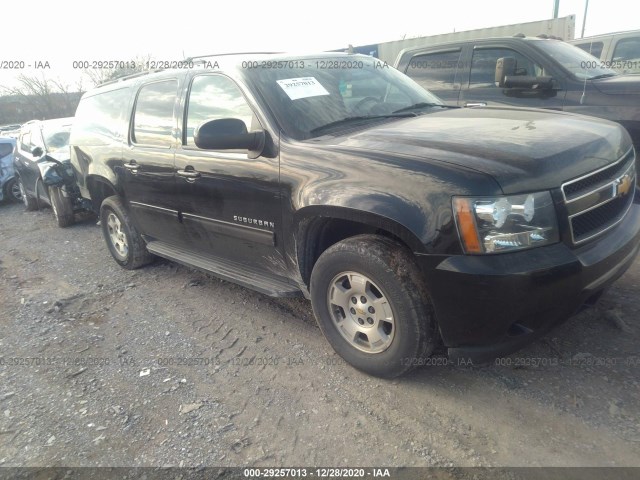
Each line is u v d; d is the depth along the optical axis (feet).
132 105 14.88
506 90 19.33
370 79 12.78
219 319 12.83
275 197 10.09
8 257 20.80
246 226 11.10
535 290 7.57
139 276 16.48
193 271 16.37
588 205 8.36
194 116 12.28
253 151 10.43
